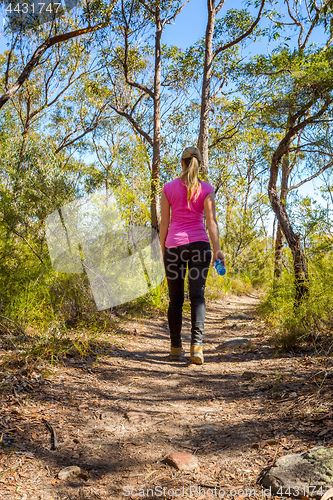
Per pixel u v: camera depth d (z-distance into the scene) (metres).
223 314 9.54
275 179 6.77
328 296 3.95
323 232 6.10
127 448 1.90
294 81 7.29
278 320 4.86
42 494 1.50
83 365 3.18
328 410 2.08
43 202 5.02
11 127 13.38
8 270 3.64
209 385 2.94
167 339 5.04
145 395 2.69
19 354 2.85
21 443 1.85
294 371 2.97
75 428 2.08
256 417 2.20
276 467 1.59
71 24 10.47
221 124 13.92
